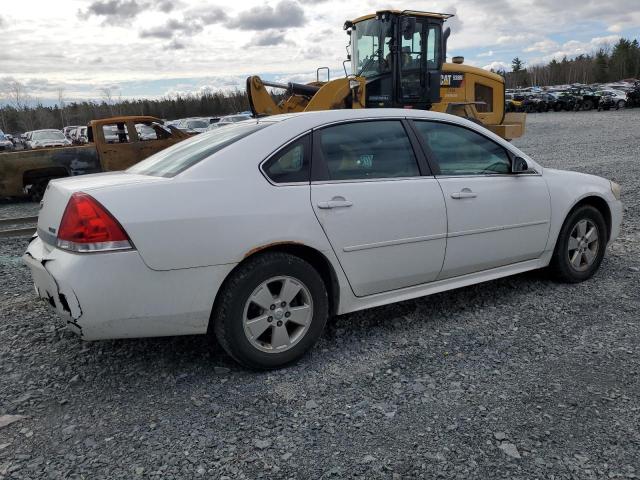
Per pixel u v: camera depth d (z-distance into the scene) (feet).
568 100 151.74
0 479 8.00
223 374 11.18
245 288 10.60
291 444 8.74
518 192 14.43
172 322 10.23
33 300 15.92
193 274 10.15
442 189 13.08
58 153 39.75
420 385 10.46
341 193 11.68
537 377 10.61
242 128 12.28
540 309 14.12
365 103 38.55
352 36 40.50
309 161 11.61
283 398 10.16
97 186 10.27
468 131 14.19
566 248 15.66
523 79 440.45
